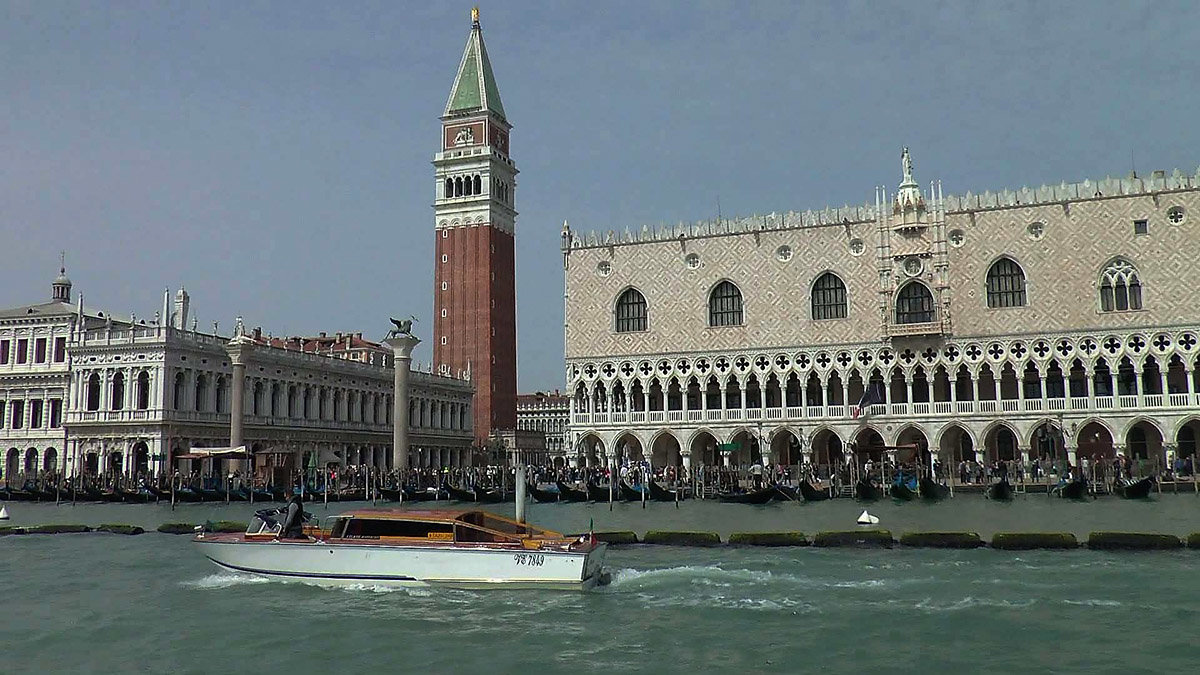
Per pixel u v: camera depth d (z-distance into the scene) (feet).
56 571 117.70
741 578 106.83
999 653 74.49
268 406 341.82
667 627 83.87
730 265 312.29
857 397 306.14
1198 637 78.07
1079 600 92.99
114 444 308.19
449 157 466.70
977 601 93.25
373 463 398.62
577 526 170.30
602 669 71.67
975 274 286.46
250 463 297.33
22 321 344.28
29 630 84.89
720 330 311.06
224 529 158.71
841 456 296.92
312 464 281.74
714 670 71.10
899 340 290.56
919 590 99.19
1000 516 171.01
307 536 108.06
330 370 377.09
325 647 78.43
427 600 95.71
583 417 322.34
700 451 319.06
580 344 324.80
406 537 104.27
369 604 94.22
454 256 463.42
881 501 219.20
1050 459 257.55
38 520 195.42
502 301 469.57
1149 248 272.31
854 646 77.25
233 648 78.48
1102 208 276.82
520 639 80.23
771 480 257.75
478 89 469.57
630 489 247.91
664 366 315.99
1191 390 264.31
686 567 113.80
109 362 313.53
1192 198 269.64
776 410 300.81
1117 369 271.90
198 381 319.88
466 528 103.30
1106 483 224.94
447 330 462.60
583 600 95.40
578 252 328.70
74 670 72.74
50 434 329.52
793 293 304.71
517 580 99.45
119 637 82.33
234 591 100.94
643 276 321.11
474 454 454.40
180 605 94.53
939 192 293.64
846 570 112.47
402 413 297.94
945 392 299.17
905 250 292.61
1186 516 164.25
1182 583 101.19
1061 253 279.49
